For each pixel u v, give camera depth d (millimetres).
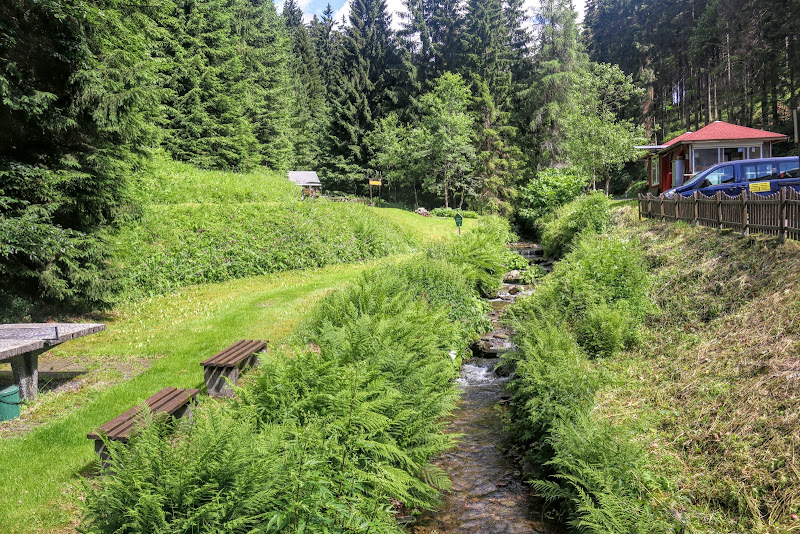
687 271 8906
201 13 35625
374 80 56781
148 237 15805
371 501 3732
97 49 11039
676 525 3764
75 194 10898
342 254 18656
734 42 41438
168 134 30594
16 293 10625
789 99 41188
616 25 68125
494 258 16609
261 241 17312
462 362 9727
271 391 4750
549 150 46156
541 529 4578
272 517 3055
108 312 11766
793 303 6098
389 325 6410
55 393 6750
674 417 5262
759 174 14422
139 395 6520
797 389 4676
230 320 10289
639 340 7609
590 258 10414
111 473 4199
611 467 4285
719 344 6422
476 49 54562
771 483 3918
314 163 60812
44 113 9938
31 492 4406
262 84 50844
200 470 3152
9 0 9258
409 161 43219
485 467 5789
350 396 4031
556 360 6293
